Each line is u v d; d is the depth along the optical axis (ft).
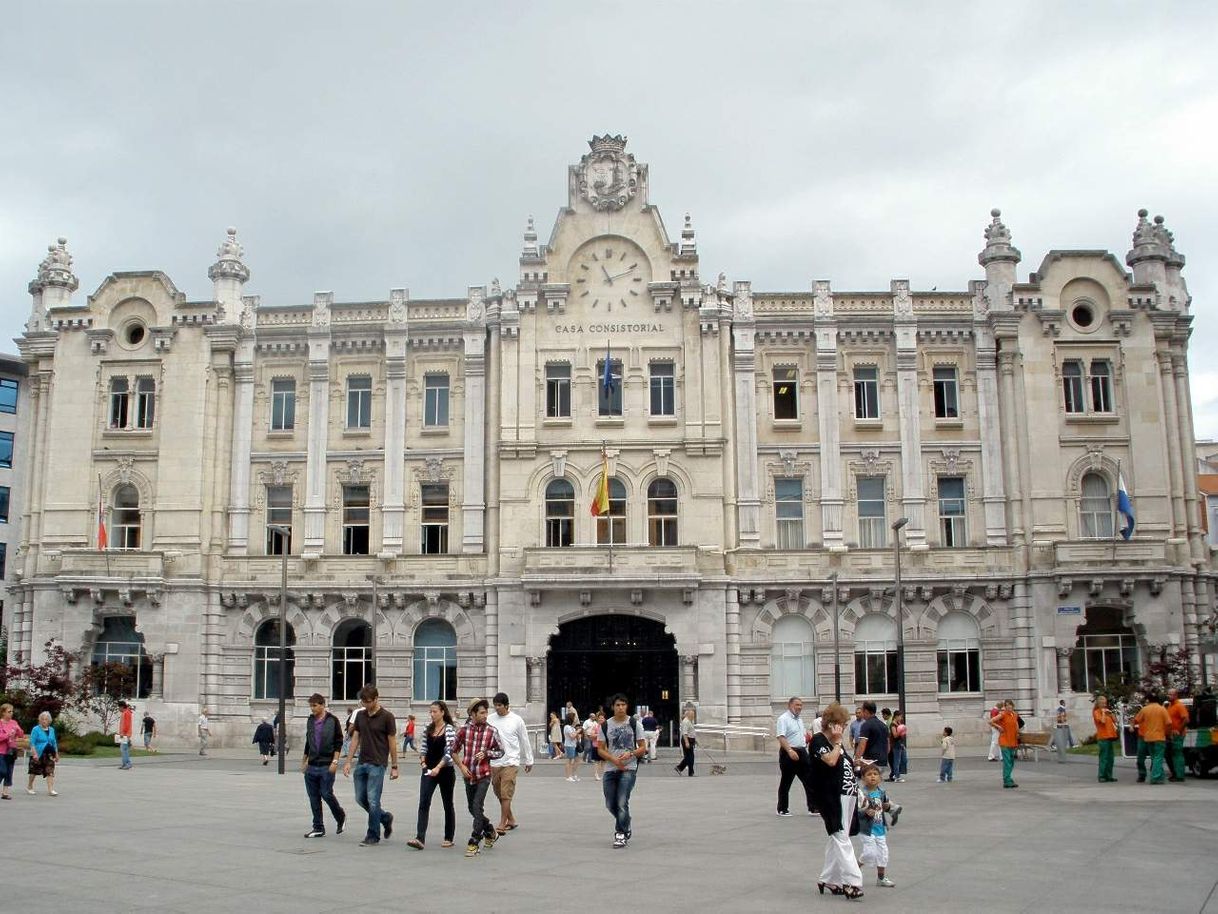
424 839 72.23
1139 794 104.88
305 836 76.07
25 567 200.13
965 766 147.64
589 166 203.10
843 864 55.52
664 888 58.34
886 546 195.11
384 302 203.31
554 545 193.98
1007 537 193.57
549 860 67.36
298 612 193.98
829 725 58.08
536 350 198.18
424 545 197.67
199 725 180.96
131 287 205.46
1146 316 198.49
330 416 200.85
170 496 197.57
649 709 182.50
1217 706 122.83
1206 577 194.59
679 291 198.39
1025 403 195.42
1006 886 58.70
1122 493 187.32
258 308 204.85
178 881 60.13
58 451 202.39
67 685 175.42
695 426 193.77
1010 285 198.70
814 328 199.11
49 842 73.82
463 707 189.47
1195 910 52.54
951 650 190.60
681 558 186.91
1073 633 186.19
